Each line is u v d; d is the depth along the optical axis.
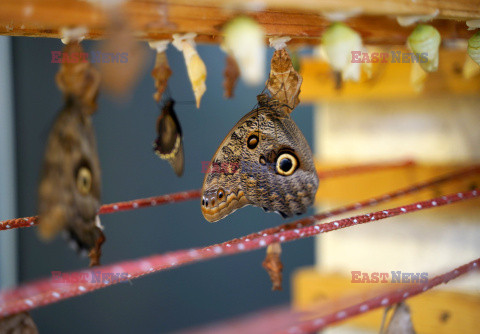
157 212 1.70
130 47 0.51
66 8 0.53
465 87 0.95
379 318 1.10
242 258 1.70
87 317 1.65
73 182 0.54
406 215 1.13
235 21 0.56
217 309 1.72
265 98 0.63
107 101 1.64
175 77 1.63
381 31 0.64
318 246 1.28
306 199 0.65
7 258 1.56
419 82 0.81
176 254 0.58
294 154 0.64
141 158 1.67
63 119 0.53
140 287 1.67
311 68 1.11
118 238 1.68
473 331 0.97
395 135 1.14
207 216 0.62
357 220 0.65
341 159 1.22
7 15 0.53
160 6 0.55
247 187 0.63
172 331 1.69
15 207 1.59
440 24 0.67
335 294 1.15
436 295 1.01
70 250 1.59
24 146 1.59
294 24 0.60
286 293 1.70
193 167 1.69
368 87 1.05
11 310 0.54
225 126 1.66
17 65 1.58
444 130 1.08
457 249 1.07
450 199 0.69
